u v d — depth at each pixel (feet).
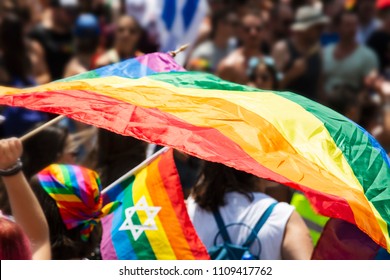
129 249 24.17
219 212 25.86
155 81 25.95
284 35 62.54
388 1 63.93
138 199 24.38
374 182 24.52
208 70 49.44
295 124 24.58
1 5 52.90
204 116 23.67
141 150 29.94
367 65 58.54
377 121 47.52
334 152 24.47
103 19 58.80
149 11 56.18
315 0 64.39
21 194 22.20
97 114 23.16
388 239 23.12
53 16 54.39
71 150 30.50
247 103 24.70
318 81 56.03
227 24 55.93
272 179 21.65
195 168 34.63
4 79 45.21
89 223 24.06
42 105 23.50
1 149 22.11
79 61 48.70
